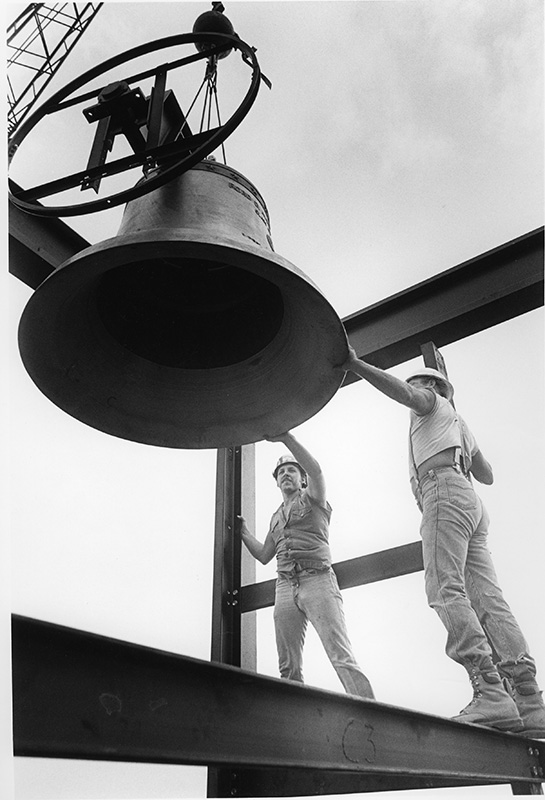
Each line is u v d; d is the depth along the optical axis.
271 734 2.03
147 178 2.73
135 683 1.68
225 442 2.91
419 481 4.18
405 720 2.81
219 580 5.60
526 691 3.88
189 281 3.05
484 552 4.17
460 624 3.74
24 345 2.54
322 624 4.77
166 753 1.69
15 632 1.46
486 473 4.52
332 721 2.33
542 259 4.72
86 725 1.54
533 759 3.88
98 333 2.80
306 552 5.00
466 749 3.21
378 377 3.66
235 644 5.47
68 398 2.76
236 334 3.01
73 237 4.43
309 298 2.40
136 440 2.87
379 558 5.21
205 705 1.85
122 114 2.89
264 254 2.27
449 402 4.47
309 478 4.97
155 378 2.92
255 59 2.71
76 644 1.57
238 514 5.88
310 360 2.74
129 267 2.96
